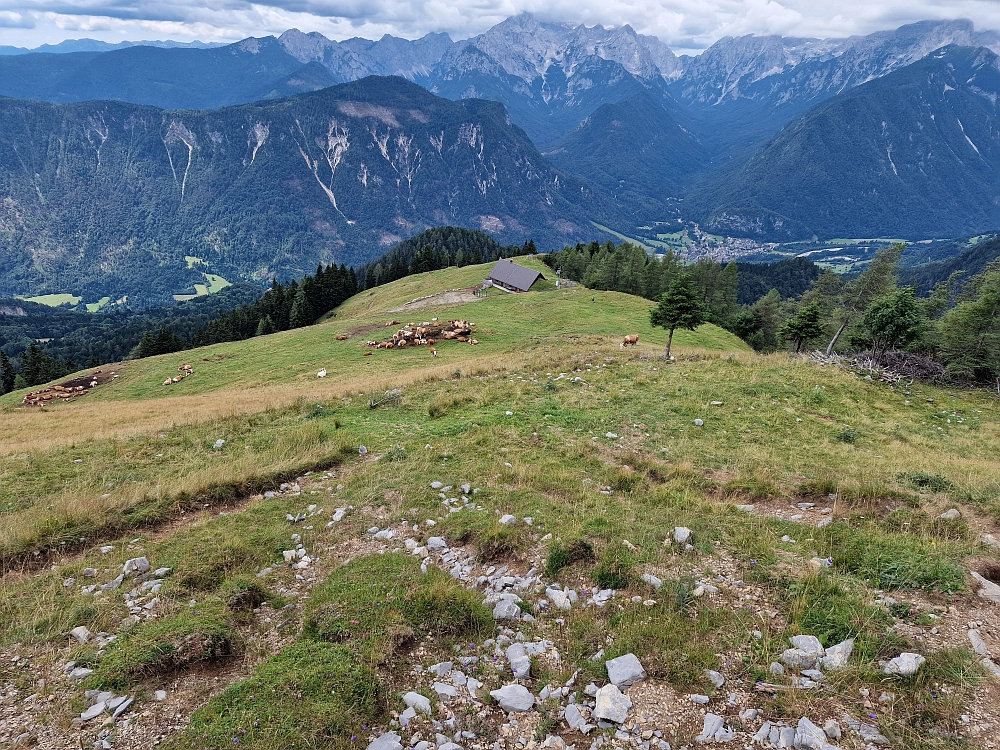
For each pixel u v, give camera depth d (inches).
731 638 320.5
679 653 309.4
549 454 684.7
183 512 577.0
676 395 981.8
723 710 269.9
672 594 365.1
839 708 264.4
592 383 1088.8
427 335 2573.8
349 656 314.8
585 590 386.6
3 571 458.9
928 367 1724.9
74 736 268.5
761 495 558.6
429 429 822.5
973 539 427.8
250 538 499.8
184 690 302.2
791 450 727.1
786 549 423.5
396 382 1256.8
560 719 277.3
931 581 358.0
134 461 756.0
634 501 539.2
